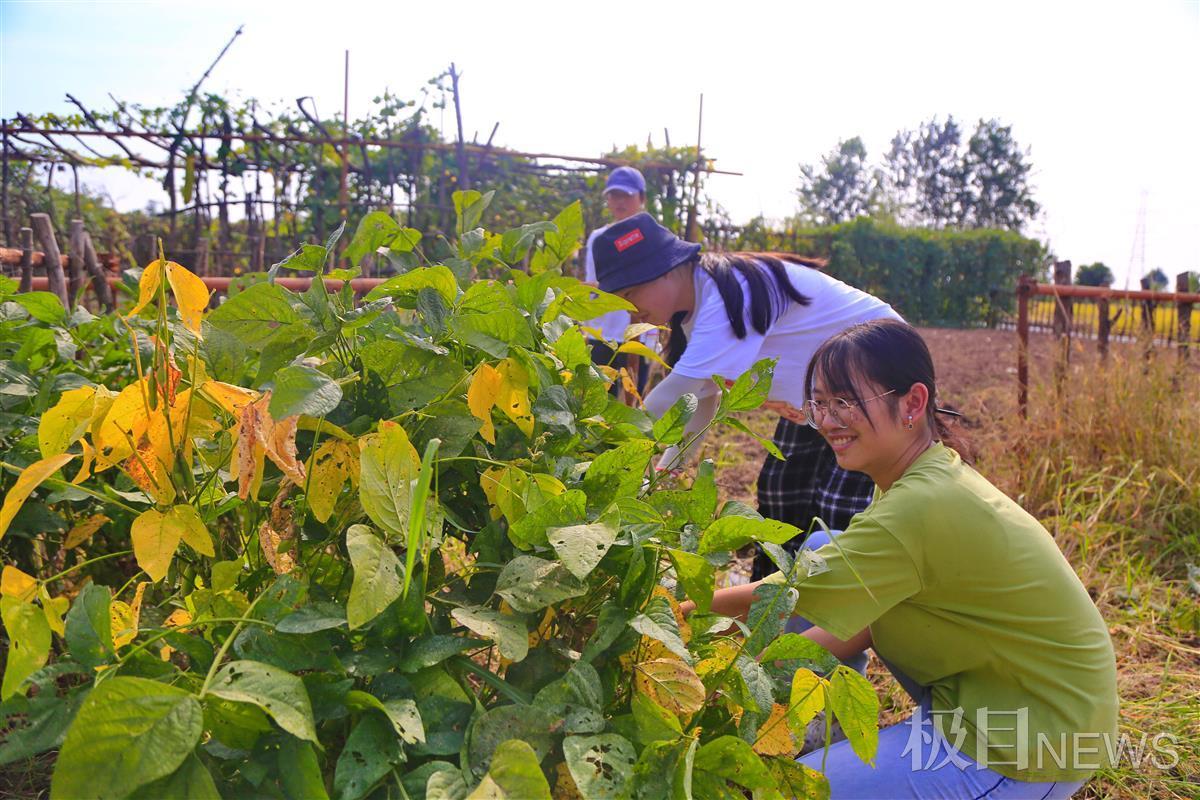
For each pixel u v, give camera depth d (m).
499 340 1.40
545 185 9.35
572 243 1.91
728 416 1.57
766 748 1.27
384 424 1.15
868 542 1.62
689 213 9.41
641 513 1.33
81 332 2.24
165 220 11.34
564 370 1.60
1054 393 5.18
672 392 2.77
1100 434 4.91
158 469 1.25
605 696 1.23
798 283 2.88
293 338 1.40
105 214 11.23
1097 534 4.33
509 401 1.42
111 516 1.77
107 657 1.05
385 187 9.24
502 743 0.99
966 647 1.71
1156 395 4.98
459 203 1.95
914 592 1.66
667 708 1.20
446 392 1.40
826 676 1.48
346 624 1.11
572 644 1.32
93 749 0.86
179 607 1.35
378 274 6.71
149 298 1.21
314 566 1.29
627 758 1.07
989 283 20.55
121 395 1.20
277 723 1.00
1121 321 5.80
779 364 2.96
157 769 0.86
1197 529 4.38
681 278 2.84
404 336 1.39
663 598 1.23
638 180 5.65
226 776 1.09
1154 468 4.63
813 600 1.63
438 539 1.17
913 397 1.78
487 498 1.38
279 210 9.27
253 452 1.17
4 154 9.20
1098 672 1.69
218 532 1.41
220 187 9.09
